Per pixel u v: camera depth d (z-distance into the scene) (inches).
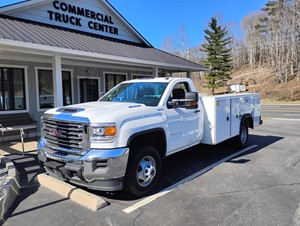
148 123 177.5
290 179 199.6
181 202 162.4
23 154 270.5
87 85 533.0
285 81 1734.7
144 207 156.5
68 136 165.8
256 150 297.4
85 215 147.5
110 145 155.6
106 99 229.5
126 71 622.2
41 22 436.5
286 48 1972.2
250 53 2662.4
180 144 211.2
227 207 154.4
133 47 538.9
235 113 281.3
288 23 1920.5
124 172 158.2
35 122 413.1
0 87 394.9
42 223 139.9
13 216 147.9
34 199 168.9
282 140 355.9
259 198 165.9
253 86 1877.5
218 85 1753.2
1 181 180.4
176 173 218.2
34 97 436.1
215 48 1761.8
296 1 1863.9
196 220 140.1
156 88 212.7
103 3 530.9
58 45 323.3
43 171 222.4
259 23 2480.3
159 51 611.5
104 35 542.0
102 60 424.5
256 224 134.9
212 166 236.5
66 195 171.6
